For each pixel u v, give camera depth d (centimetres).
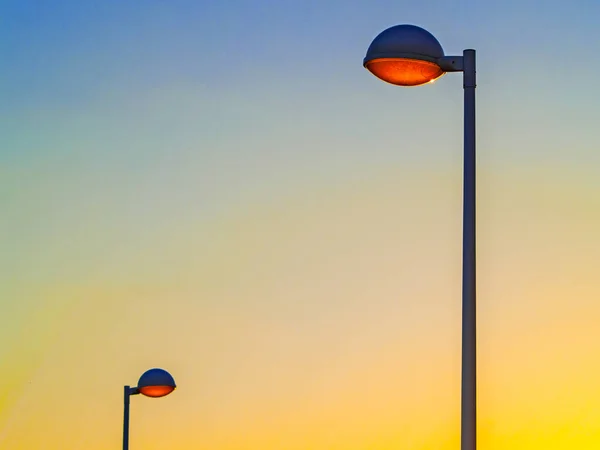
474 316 1143
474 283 1149
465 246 1155
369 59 1215
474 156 1172
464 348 1140
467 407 1131
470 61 1201
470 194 1162
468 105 1188
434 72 1217
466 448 1124
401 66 1217
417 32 1216
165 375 2981
